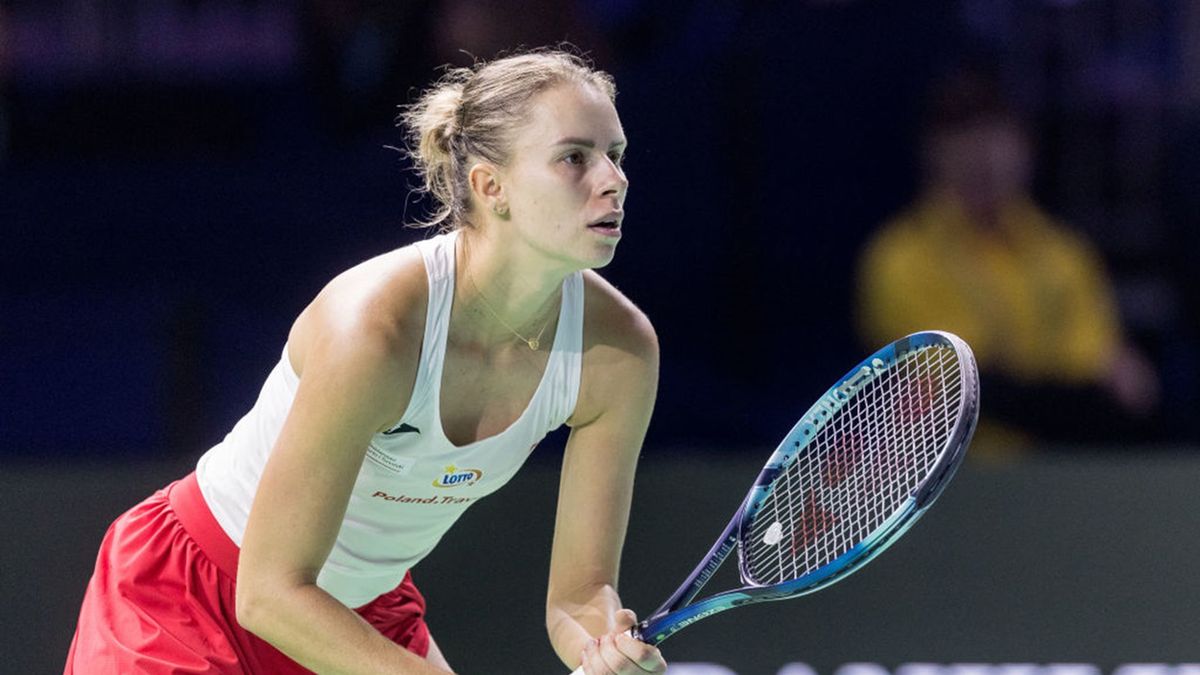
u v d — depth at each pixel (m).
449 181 11.35
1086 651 18.72
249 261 22.09
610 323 11.82
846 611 18.75
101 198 22.05
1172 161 24.33
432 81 23.75
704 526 18.88
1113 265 24.28
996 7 24.02
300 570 10.65
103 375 20.80
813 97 23.11
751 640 18.70
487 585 18.89
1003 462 19.09
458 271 11.12
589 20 24.31
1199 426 23.00
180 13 24.25
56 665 18.44
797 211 23.03
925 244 22.91
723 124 22.97
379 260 11.14
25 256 21.80
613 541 12.18
